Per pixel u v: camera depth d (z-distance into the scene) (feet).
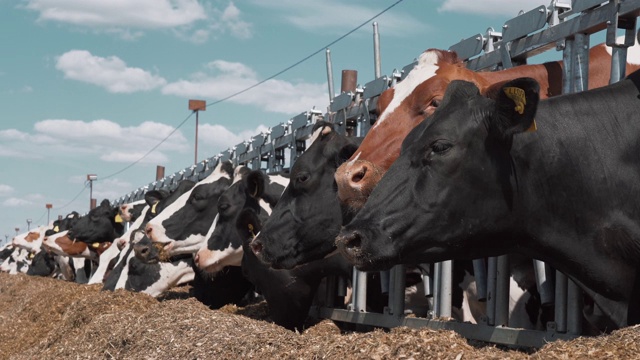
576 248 16.70
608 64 22.02
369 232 16.33
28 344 37.96
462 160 16.34
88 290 43.04
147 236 36.11
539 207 16.57
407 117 20.07
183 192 40.55
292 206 24.90
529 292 21.83
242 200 31.73
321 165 24.67
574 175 16.60
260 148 46.39
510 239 16.85
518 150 16.42
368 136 20.20
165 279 39.11
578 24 20.54
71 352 25.05
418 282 26.96
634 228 16.57
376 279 28.66
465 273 24.04
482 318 21.59
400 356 14.60
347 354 15.61
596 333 19.34
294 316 28.30
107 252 53.06
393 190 16.58
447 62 20.76
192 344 20.63
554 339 19.01
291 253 24.77
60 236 67.36
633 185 16.71
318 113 37.01
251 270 28.60
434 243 16.51
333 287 30.14
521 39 23.21
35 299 45.21
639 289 16.56
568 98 17.35
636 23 19.62
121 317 25.79
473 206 16.39
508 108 15.88
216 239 31.99
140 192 84.48
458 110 16.61
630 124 17.04
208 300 35.45
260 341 18.90
